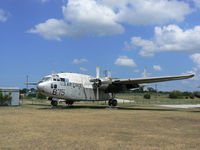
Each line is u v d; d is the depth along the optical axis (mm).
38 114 14562
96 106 27109
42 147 5961
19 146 6039
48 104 29781
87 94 24141
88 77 25219
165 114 16031
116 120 11875
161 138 7328
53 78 21016
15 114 14461
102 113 16141
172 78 21984
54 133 7863
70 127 9219
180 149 5969
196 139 7262
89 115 14359
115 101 26672
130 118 12984
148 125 10242
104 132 8219
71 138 7098
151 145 6363
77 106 25953
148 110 20594
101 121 11305
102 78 24922
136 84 26000
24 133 7812
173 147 6164
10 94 24969
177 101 49438
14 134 7621
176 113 17156
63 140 6801
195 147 6199
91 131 8375
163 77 21641
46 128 8883
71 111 17703
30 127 9086
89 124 10180
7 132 7977
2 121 10828
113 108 23016
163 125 10352
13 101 25188
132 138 7258
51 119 11789
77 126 9516
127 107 25750
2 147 5926
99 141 6754
